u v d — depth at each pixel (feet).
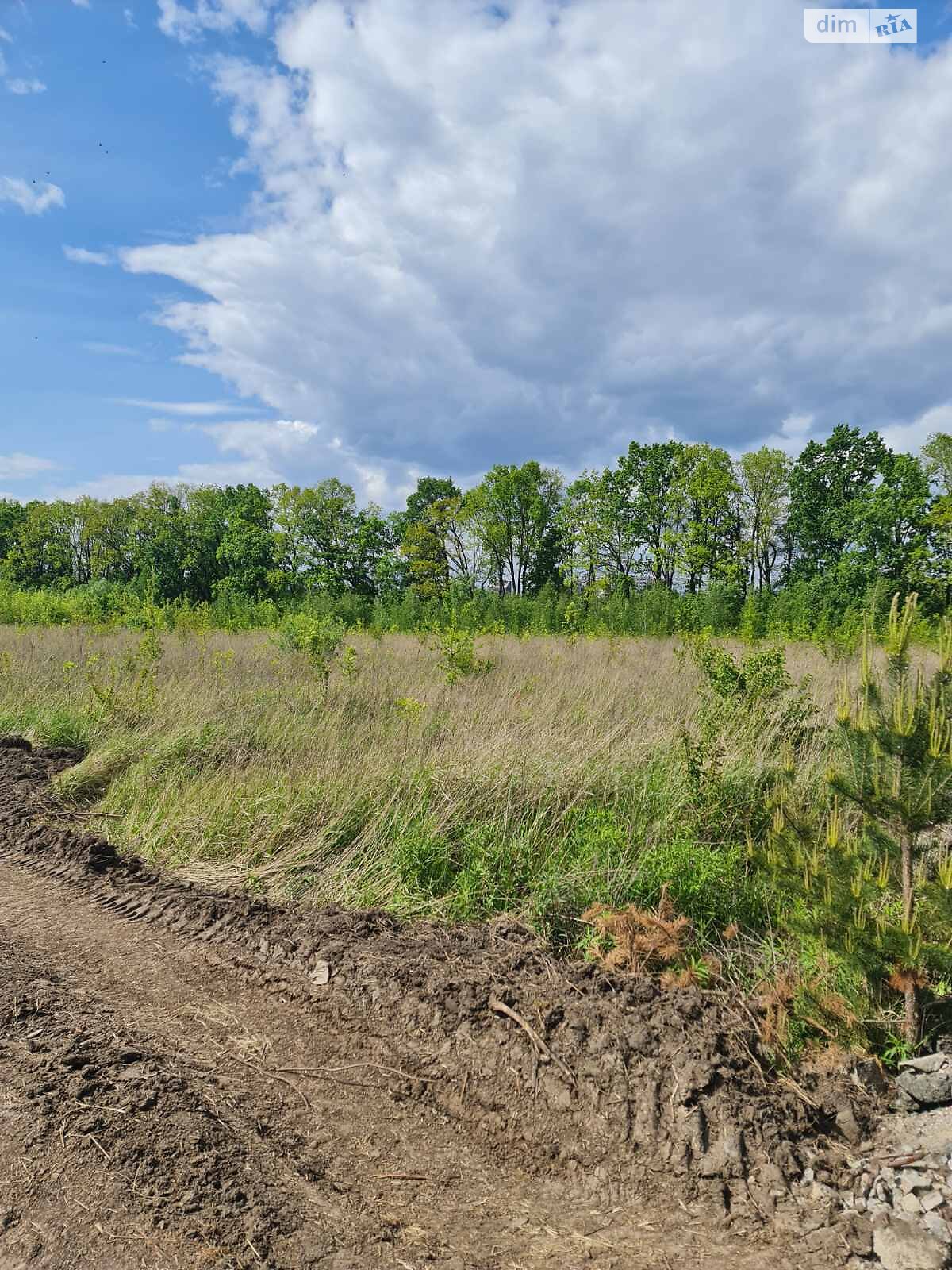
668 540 159.53
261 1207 9.02
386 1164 10.08
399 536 213.46
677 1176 9.56
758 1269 8.21
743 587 154.20
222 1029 13.12
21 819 23.21
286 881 18.45
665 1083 10.50
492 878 17.13
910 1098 10.20
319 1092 11.48
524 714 26.68
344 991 13.73
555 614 115.75
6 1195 8.99
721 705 24.95
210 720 30.30
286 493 197.06
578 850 17.69
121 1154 9.59
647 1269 8.32
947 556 119.34
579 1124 10.43
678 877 15.79
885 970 11.19
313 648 41.24
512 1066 11.41
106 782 26.12
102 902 18.34
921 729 11.18
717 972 13.39
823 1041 11.72
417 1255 8.53
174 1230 8.55
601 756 22.26
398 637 69.51
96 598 94.63
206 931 16.49
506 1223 9.10
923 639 32.42
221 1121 10.52
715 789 18.95
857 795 11.76
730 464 163.43
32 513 204.74
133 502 197.26
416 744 24.56
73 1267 8.09
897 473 124.26
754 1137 9.75
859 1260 8.22
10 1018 12.91
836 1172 9.39
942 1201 8.72
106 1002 13.88
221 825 21.11
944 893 10.87
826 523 150.61
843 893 11.27
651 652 52.65
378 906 17.10
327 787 21.66
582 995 12.46
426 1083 11.56
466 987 12.98
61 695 37.45
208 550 195.11
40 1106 10.43
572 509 179.22
